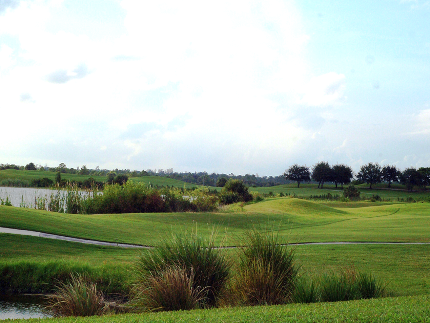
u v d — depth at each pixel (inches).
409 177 4217.5
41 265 421.1
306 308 191.6
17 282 397.1
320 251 592.4
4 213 753.6
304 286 263.9
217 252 306.5
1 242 547.8
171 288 248.1
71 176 3031.5
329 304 208.2
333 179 4466.0
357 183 4817.9
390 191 4040.4
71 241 620.4
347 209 1988.2
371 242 712.4
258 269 277.3
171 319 171.6
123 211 1166.3
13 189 1710.1
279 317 166.4
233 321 161.0
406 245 667.4
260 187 4648.1
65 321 181.8
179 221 997.2
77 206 1122.7
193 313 194.2
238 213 1275.8
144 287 270.8
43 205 1084.5
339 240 730.8
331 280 278.1
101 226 806.5
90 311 253.3
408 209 1860.2
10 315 313.6
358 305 198.7
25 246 548.1
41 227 695.7
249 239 323.0
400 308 181.5
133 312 248.1
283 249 313.1
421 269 467.2
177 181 4003.4
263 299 263.9
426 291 354.3
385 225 1098.7
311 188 4463.6
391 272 448.8
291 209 1739.7
